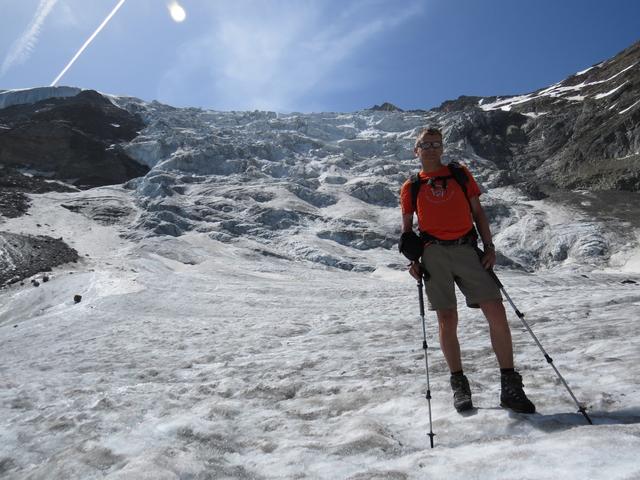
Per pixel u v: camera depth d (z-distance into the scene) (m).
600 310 9.52
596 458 2.18
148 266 46.25
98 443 3.76
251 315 24.52
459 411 3.59
